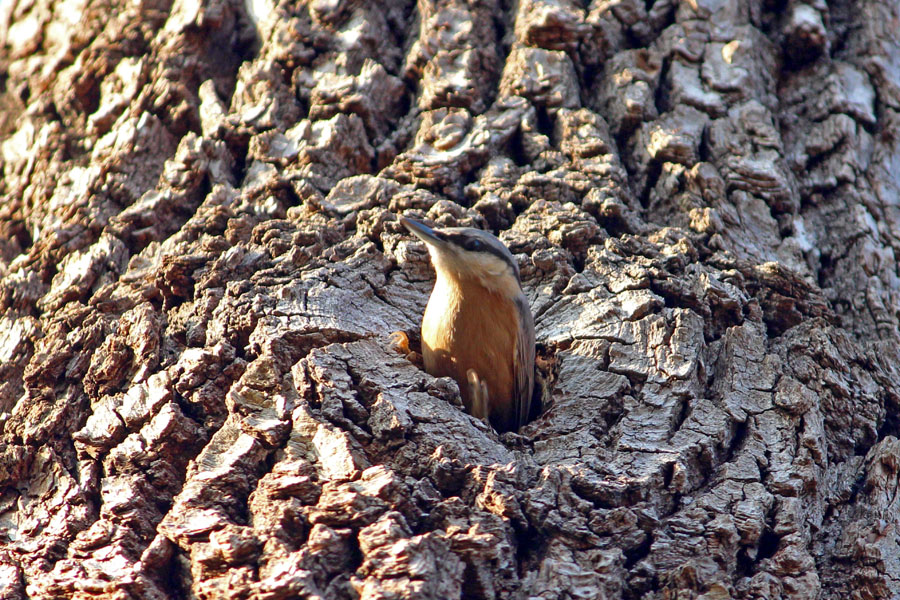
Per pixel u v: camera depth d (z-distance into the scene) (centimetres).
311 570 589
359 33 1001
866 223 945
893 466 746
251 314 765
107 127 1019
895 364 854
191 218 921
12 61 1152
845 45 1064
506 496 643
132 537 667
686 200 929
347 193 913
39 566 676
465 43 1003
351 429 691
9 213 1003
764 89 1016
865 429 800
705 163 939
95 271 881
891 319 891
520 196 917
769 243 914
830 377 799
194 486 660
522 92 980
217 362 743
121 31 1065
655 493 680
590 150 935
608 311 817
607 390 763
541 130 984
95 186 955
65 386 785
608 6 1017
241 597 586
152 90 1005
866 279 916
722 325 830
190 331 783
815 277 918
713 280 834
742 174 938
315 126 955
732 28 1023
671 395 750
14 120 1102
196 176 940
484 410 836
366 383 719
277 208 903
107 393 765
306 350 752
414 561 584
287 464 656
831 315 869
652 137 961
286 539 618
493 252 800
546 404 823
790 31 1038
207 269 825
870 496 741
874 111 1019
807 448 724
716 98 984
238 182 957
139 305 812
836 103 1009
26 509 722
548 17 990
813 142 998
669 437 725
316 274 812
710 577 632
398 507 633
